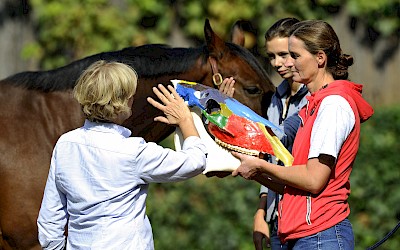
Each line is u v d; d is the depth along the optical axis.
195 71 9.20
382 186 15.15
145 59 9.17
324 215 7.27
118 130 6.93
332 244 7.25
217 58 9.17
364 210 15.05
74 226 6.93
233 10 18.09
